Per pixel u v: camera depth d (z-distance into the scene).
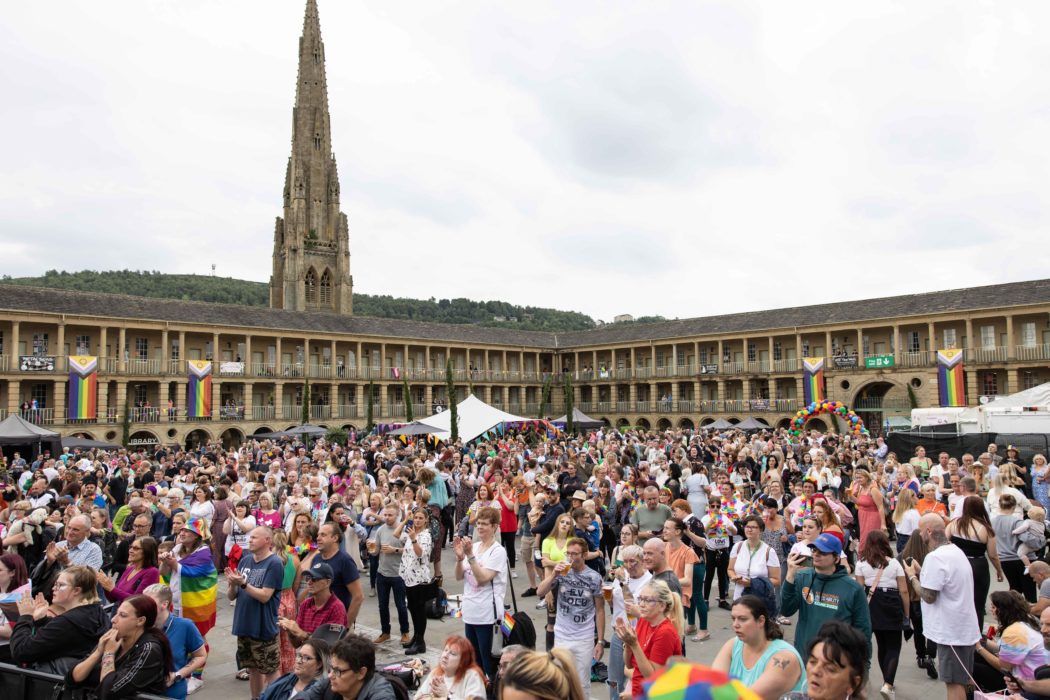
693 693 2.11
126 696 6.86
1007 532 12.40
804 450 29.80
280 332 70.50
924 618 8.79
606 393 90.00
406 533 12.12
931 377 63.06
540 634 12.88
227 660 11.91
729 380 77.81
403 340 79.81
